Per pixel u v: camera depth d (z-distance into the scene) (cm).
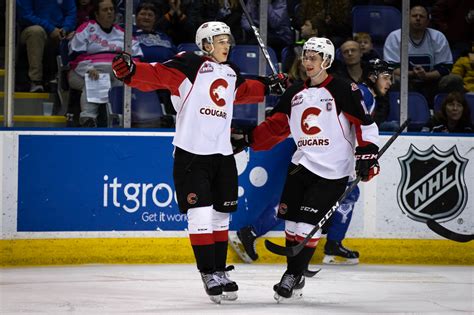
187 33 1808
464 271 1609
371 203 1700
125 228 1644
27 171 1609
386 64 1633
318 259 1689
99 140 1636
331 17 1812
